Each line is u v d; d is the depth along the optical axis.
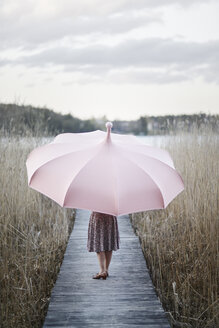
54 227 6.17
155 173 3.22
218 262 4.64
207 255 4.80
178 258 5.16
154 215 7.23
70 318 3.47
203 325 3.98
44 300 4.35
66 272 4.59
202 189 6.06
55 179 3.05
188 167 6.93
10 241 5.50
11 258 4.98
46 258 5.25
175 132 8.30
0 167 6.43
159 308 3.68
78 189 2.95
